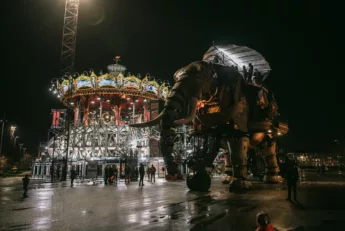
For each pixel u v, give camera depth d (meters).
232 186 12.48
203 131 13.30
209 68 11.39
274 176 16.86
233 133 12.59
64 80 45.78
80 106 52.44
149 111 49.34
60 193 14.16
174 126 9.51
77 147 39.59
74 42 41.78
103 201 10.62
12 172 54.03
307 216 7.34
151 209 8.52
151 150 40.03
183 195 11.93
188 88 10.28
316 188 14.66
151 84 47.44
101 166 32.94
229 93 12.27
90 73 46.91
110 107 54.59
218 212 7.88
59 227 6.35
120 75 45.28
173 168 9.08
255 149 21.16
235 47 13.83
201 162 13.54
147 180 26.11
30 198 12.29
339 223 6.57
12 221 7.06
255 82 14.05
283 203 9.41
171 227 6.18
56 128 43.56
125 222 6.75
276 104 15.62
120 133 41.31
